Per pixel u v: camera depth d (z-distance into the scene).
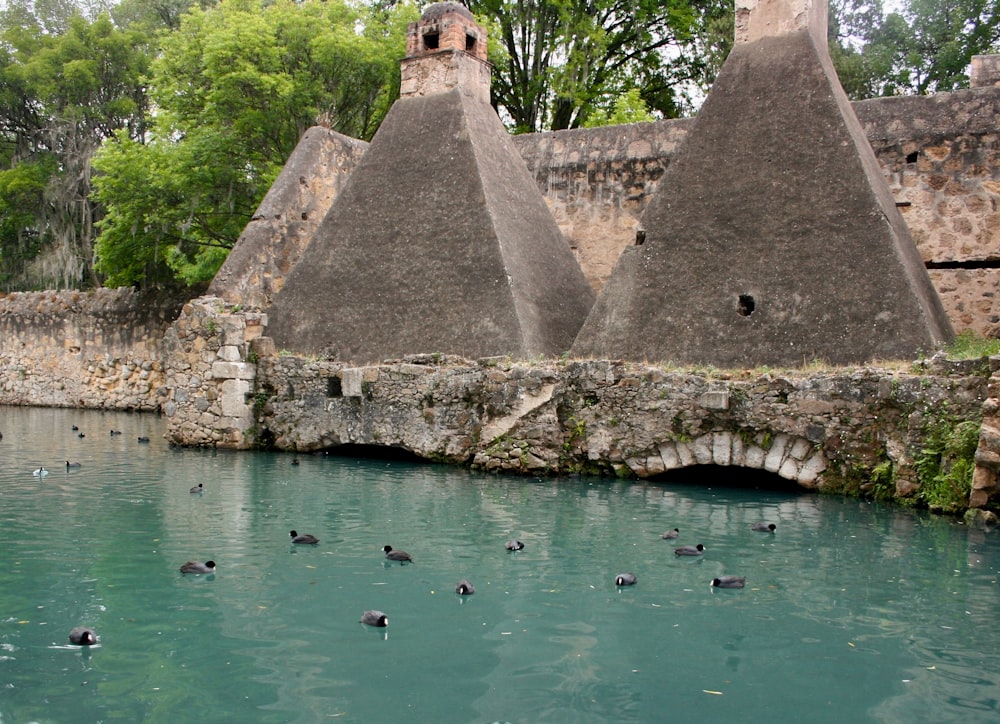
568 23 26.94
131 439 15.59
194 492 10.15
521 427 11.60
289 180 16.39
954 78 27.14
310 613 6.03
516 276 13.32
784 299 11.62
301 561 7.26
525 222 14.62
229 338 13.93
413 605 6.20
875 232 11.42
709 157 12.68
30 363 25.16
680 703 4.74
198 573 6.87
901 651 5.47
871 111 14.95
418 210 14.26
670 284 12.30
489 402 11.85
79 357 24.06
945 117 14.45
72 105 35.25
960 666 5.25
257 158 22.44
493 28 25.52
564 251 15.35
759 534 8.23
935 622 5.97
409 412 12.48
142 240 23.67
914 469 9.39
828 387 9.99
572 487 10.58
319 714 4.56
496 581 6.75
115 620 5.86
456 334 13.16
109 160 22.42
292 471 11.75
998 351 9.75
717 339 11.81
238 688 4.85
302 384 13.55
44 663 5.17
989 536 8.18
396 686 4.91
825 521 8.76
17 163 36.94
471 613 6.06
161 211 22.66
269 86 20.44
